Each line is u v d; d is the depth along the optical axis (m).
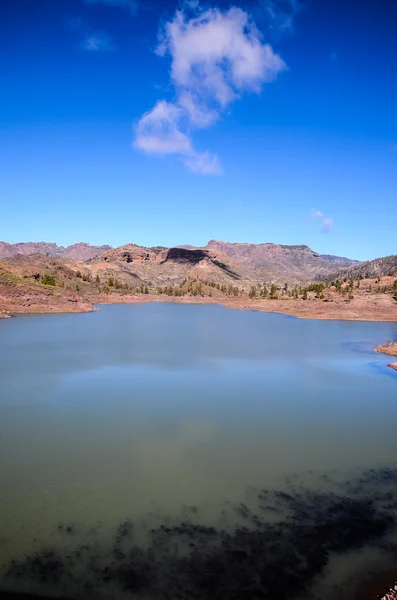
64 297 135.00
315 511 17.41
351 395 35.88
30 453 22.67
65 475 20.17
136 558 14.27
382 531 16.05
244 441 24.95
